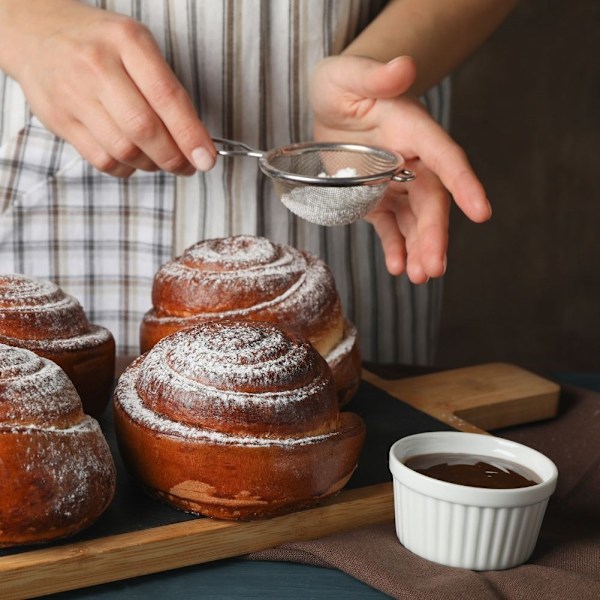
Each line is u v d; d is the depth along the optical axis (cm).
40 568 72
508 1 107
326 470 77
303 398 77
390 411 91
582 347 212
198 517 77
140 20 104
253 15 103
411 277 87
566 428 94
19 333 83
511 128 202
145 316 91
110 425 88
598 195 204
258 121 107
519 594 72
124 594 73
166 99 89
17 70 96
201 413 76
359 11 107
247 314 86
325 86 95
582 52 197
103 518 76
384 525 79
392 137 92
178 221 110
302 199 87
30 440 73
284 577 75
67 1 97
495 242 208
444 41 104
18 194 109
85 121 92
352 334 91
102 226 111
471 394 95
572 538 78
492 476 76
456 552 74
